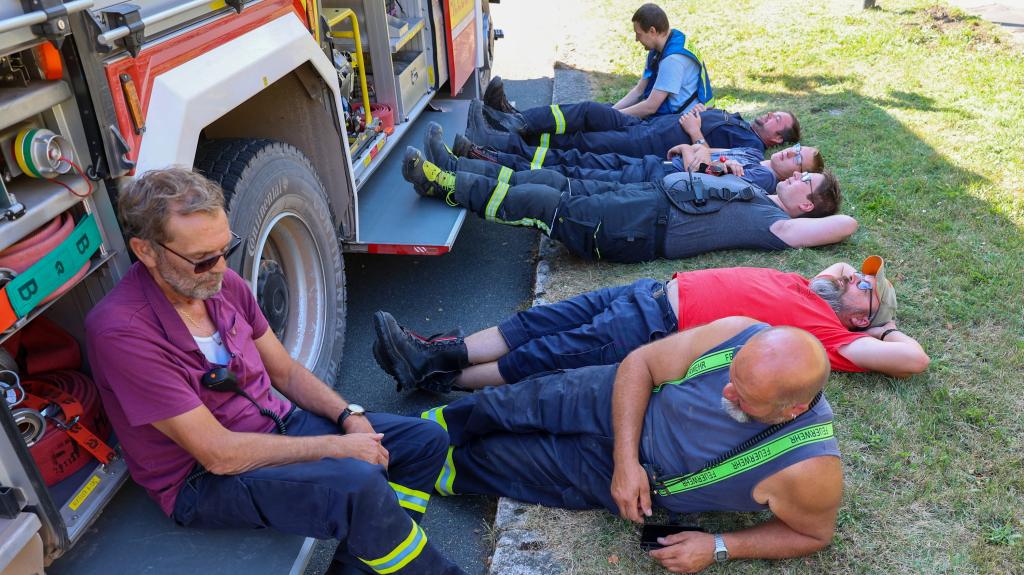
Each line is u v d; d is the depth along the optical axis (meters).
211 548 2.11
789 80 7.27
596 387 2.58
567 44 9.04
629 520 2.62
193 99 2.17
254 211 2.61
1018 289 3.83
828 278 3.27
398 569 2.14
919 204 4.69
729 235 4.12
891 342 3.13
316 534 2.08
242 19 2.55
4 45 1.55
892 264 4.08
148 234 1.84
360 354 3.74
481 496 2.91
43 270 1.74
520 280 4.40
